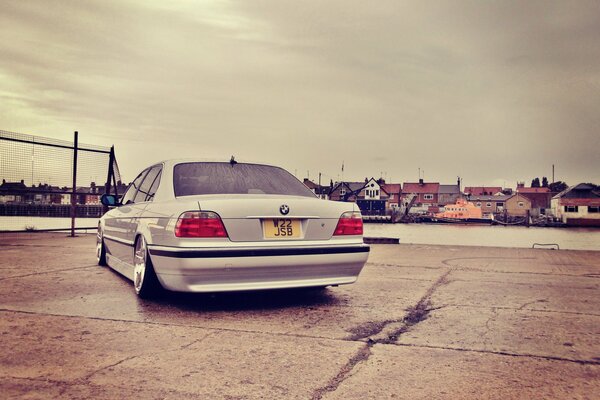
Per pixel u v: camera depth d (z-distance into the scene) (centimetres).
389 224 8600
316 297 469
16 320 360
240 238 396
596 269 683
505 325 359
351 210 451
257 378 247
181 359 275
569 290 508
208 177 458
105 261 674
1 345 297
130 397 221
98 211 1364
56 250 899
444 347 303
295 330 342
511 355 287
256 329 344
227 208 395
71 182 1268
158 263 407
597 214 8144
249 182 466
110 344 303
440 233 6275
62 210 1374
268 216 405
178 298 454
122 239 530
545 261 792
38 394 223
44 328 338
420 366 267
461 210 9394
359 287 527
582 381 246
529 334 334
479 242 4941
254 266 393
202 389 232
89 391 227
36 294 463
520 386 238
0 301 428
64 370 255
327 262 422
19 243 1055
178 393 227
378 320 374
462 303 440
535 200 11219
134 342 308
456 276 612
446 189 11031
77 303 424
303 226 422
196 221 387
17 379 241
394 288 521
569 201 8331
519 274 631
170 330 338
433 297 469
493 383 242
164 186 454
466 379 247
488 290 508
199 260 379
